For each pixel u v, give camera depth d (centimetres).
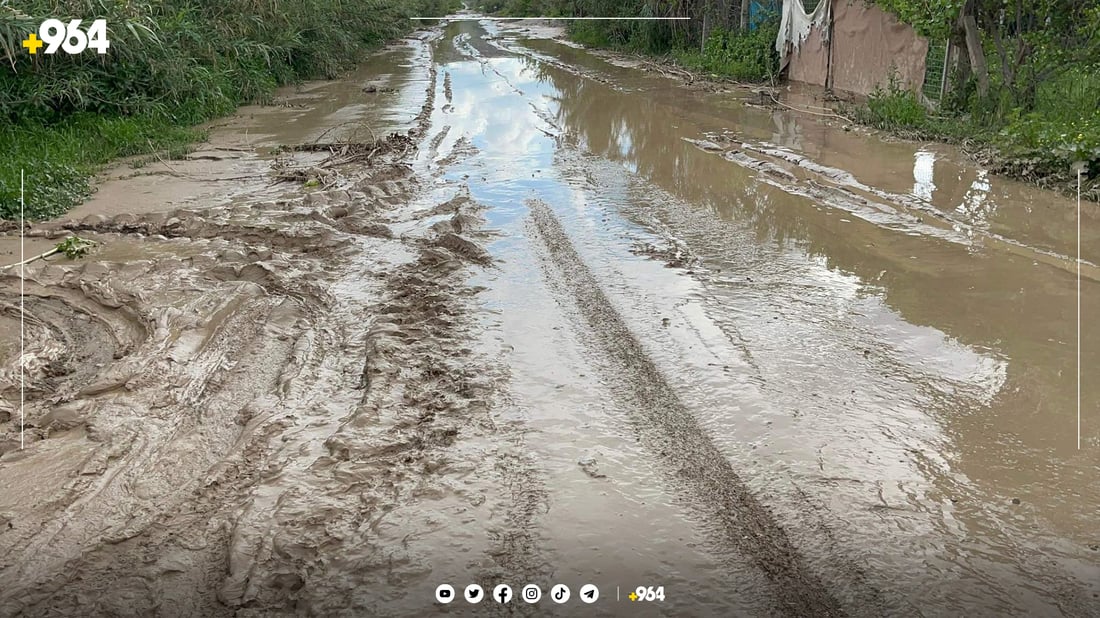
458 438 451
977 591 337
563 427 462
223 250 749
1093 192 883
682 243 777
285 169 1108
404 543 367
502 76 2214
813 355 545
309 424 468
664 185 1000
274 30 2002
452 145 1277
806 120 1420
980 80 1225
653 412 478
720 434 454
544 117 1525
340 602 333
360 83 2088
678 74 2094
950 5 1154
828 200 922
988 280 673
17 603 332
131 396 497
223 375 528
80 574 350
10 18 1186
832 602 333
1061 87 1237
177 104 1470
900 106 1305
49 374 535
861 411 475
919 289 657
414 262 729
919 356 543
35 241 818
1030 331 577
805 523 380
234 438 460
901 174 1018
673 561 357
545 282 679
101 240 815
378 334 576
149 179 1073
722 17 2316
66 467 426
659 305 628
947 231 801
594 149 1227
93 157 1167
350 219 838
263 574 348
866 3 1546
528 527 378
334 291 669
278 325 605
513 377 520
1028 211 855
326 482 411
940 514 385
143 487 411
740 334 577
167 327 588
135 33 1313
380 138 1315
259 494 402
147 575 350
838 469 420
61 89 1287
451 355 549
